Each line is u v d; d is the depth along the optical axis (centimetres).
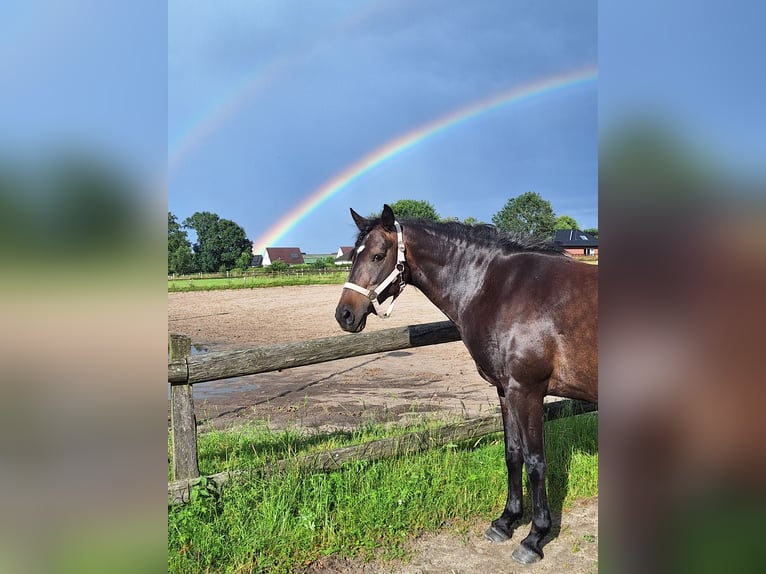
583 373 269
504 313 288
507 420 309
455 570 269
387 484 327
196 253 5988
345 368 855
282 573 261
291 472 314
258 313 1636
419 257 319
